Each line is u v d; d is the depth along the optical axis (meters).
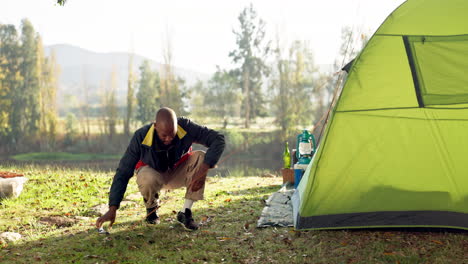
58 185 7.75
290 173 7.28
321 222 4.30
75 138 66.69
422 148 4.27
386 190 4.32
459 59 4.13
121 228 4.55
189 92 69.75
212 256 3.68
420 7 4.10
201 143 4.27
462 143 4.25
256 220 4.73
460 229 4.10
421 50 4.19
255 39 73.19
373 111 4.25
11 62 66.62
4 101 63.84
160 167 4.27
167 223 4.71
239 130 59.09
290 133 48.53
